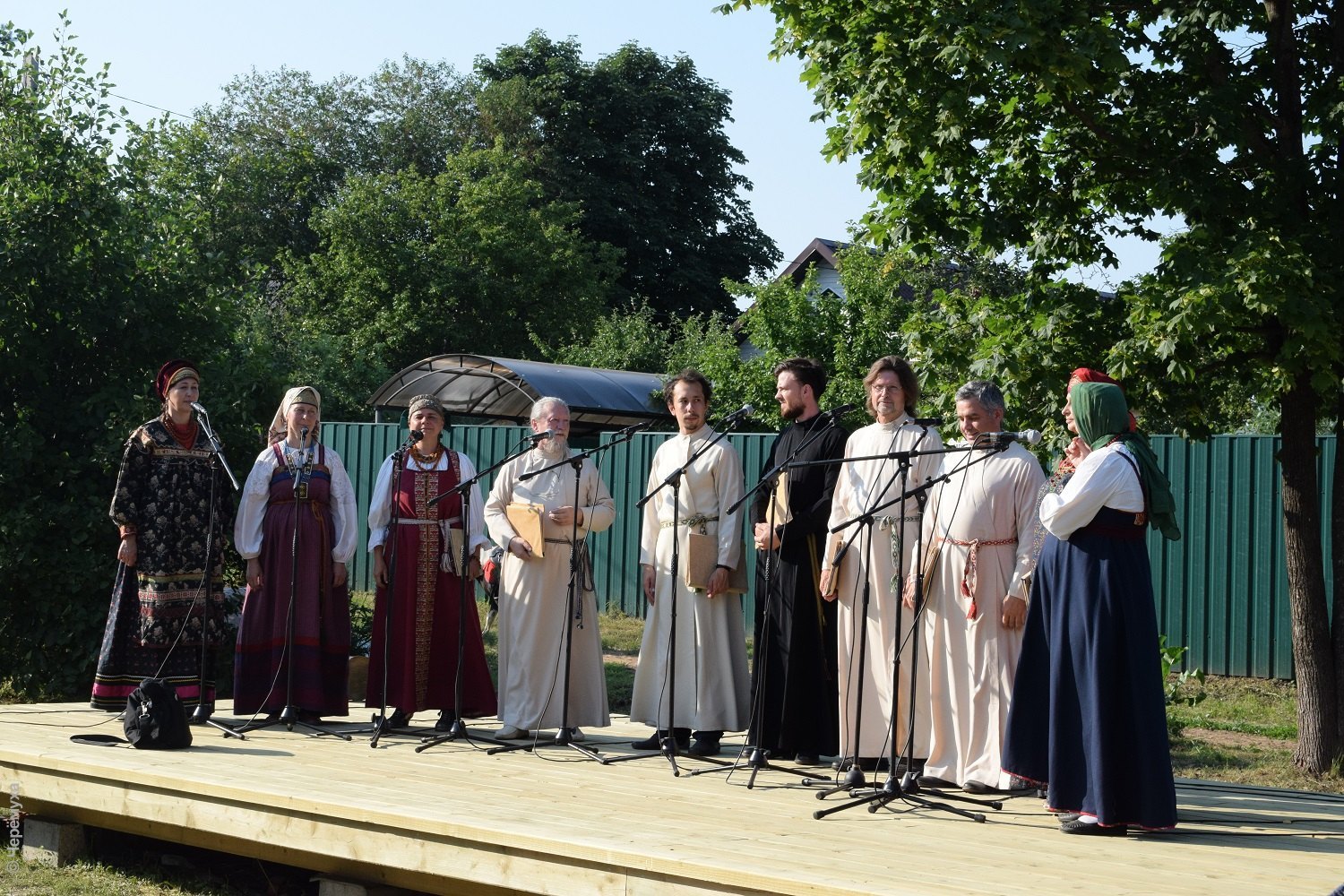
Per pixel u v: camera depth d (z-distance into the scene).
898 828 4.32
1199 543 11.27
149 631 6.30
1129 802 4.20
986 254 9.02
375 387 26.42
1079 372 4.58
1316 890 3.58
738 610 6.05
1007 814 4.60
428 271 30.86
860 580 5.41
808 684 5.64
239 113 40.12
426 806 4.55
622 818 4.40
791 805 4.71
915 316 8.69
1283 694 10.66
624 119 38.94
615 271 34.28
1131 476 4.28
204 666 6.39
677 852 3.90
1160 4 8.22
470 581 6.57
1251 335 8.13
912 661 5.03
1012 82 8.02
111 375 10.24
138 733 5.76
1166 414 8.55
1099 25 7.29
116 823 5.62
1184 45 8.32
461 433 16.17
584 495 6.40
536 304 32.03
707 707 5.89
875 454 5.42
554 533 6.27
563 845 4.04
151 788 5.20
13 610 9.70
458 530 6.51
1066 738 4.32
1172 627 11.38
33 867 5.76
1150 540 11.52
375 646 6.55
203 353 10.48
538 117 38.66
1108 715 4.22
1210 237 7.43
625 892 3.93
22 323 9.73
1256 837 4.30
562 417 6.41
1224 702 10.50
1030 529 4.89
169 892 5.45
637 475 14.92
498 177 32.34
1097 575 4.29
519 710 6.21
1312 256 7.42
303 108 40.62
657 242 37.94
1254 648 10.96
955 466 5.18
